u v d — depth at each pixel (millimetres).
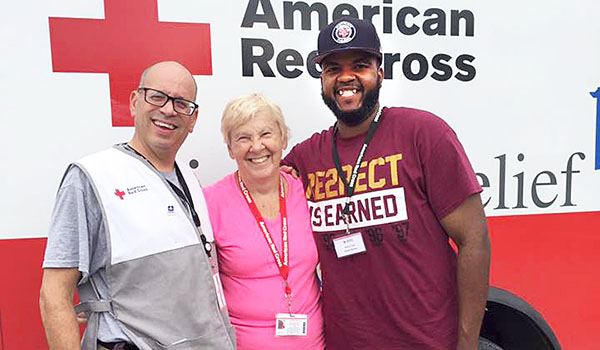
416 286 1456
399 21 1804
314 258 1568
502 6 1869
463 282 1442
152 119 1382
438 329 1477
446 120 1871
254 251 1474
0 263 1568
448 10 1833
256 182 1546
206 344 1357
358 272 1494
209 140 1723
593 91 1965
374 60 1487
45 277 1244
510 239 1943
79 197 1253
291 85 1766
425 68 1839
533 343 1995
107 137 1629
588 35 1941
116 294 1285
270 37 1728
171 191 1382
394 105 1828
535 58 1911
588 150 1986
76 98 1591
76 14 1568
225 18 1687
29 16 1529
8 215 1560
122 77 1624
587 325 2033
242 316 1488
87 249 1247
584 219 2000
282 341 1479
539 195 1958
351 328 1512
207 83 1697
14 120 1542
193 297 1345
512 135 1918
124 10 1606
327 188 1553
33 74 1548
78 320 1391
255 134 1480
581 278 2014
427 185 1434
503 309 1954
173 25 1648
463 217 1413
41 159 1574
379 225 1455
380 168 1469
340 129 1579
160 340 1294
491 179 1914
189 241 1361
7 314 1588
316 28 1760
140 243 1279
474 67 1873
